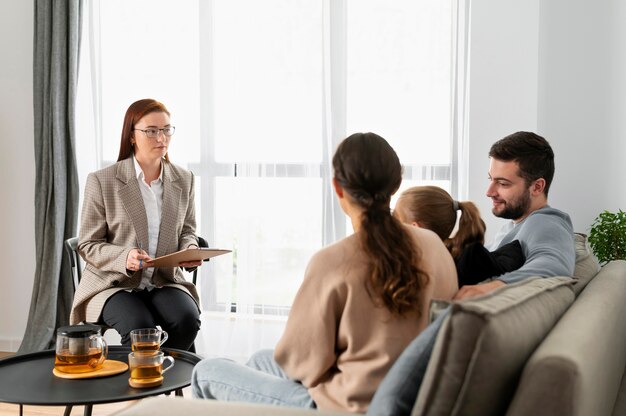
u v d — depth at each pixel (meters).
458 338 1.05
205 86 4.00
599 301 1.57
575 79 3.54
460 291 1.54
